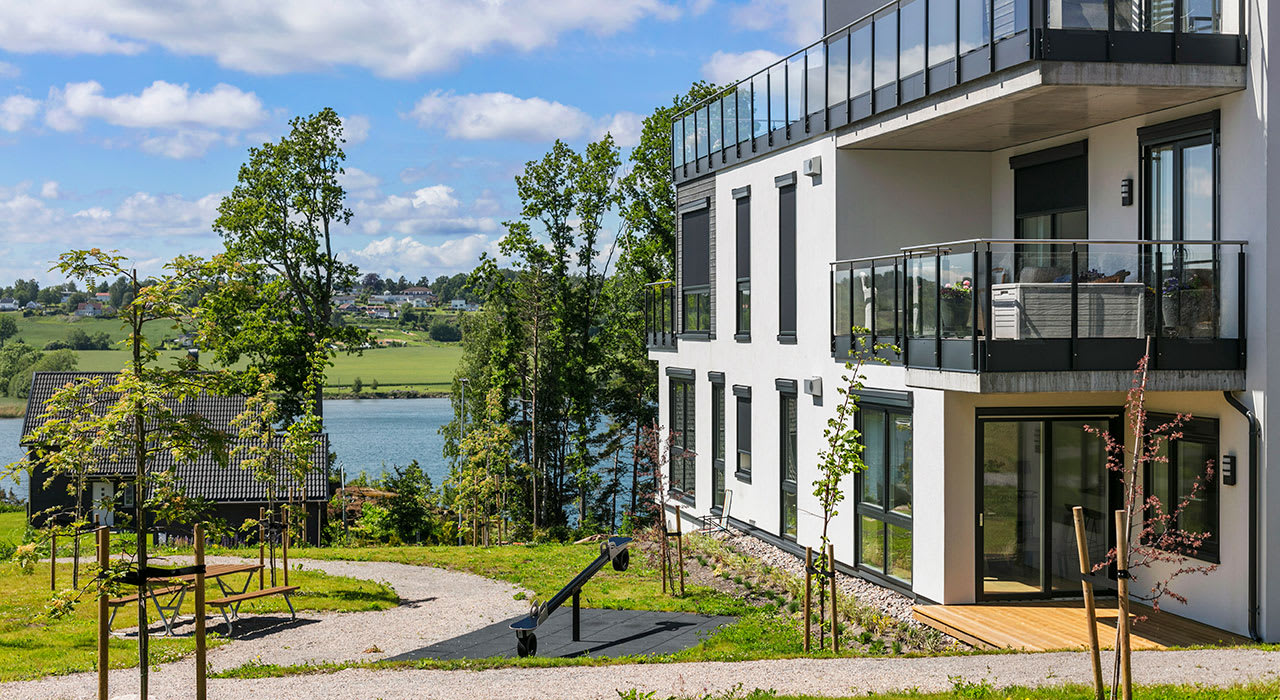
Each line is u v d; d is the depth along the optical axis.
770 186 17.67
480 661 10.41
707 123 20.39
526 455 41.94
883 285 13.59
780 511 17.39
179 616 14.09
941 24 12.63
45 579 16.75
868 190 15.32
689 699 8.66
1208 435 11.39
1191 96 11.47
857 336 13.02
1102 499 12.74
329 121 40.47
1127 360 11.08
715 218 20.31
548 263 40.78
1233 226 11.19
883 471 14.17
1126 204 12.83
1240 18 11.09
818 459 15.94
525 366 42.34
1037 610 12.16
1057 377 11.02
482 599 15.66
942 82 12.62
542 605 11.52
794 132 16.55
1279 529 10.78
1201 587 11.53
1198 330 11.09
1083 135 13.67
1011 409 12.42
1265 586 10.74
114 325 114.38
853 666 9.77
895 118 13.73
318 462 36.66
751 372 18.55
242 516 36.84
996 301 10.98
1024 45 11.08
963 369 11.23
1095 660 6.84
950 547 12.44
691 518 21.58
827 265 15.52
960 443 12.41
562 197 41.31
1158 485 12.16
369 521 36.47
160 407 7.48
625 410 42.59
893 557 13.92
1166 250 11.12
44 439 7.34
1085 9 11.02
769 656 10.40
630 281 42.22
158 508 7.60
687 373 21.78
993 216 15.72
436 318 122.75
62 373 42.12
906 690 8.70
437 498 41.50
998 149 15.49
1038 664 9.56
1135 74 10.98
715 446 20.58
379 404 106.94
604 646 11.85
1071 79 10.98
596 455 42.50
